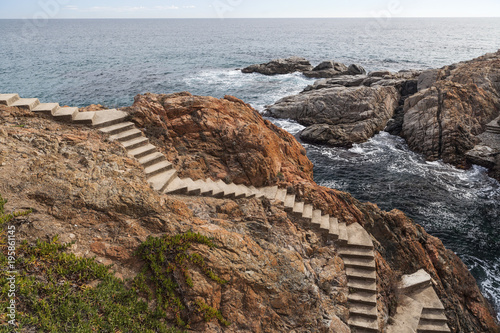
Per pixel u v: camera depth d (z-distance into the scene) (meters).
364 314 11.19
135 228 9.38
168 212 10.23
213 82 63.44
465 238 21.89
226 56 98.38
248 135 14.80
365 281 12.15
